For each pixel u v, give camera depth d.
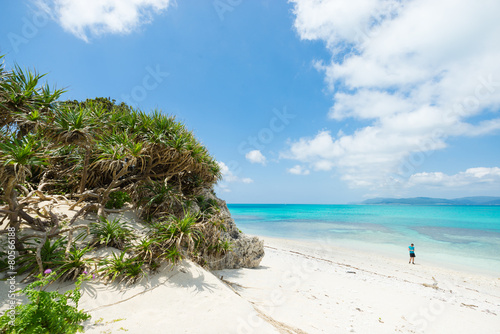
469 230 35.12
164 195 8.18
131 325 3.55
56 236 5.33
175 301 4.43
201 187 10.58
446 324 6.58
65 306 3.17
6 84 4.67
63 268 4.45
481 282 12.41
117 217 7.34
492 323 6.90
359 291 8.80
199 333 3.55
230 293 5.07
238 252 9.98
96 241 5.48
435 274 13.60
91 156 8.05
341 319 6.07
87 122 5.90
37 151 4.51
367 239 25.88
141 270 5.00
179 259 5.48
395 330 5.86
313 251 18.73
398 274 13.08
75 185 8.42
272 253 15.83
